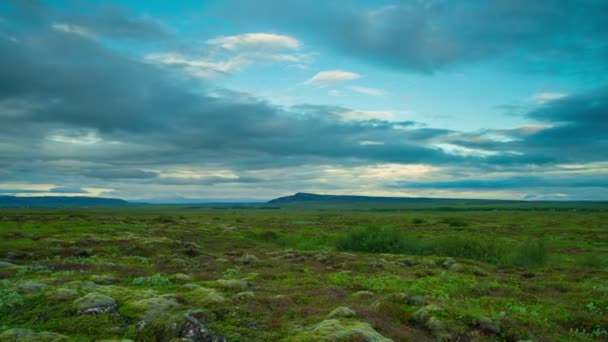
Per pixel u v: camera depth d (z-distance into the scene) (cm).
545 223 10100
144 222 7919
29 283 1662
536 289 2414
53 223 6247
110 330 1192
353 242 4838
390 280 2491
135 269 2575
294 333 1225
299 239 5709
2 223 5878
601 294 2222
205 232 6334
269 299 1606
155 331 1174
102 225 6300
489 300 1959
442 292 2152
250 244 5412
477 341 1327
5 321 1284
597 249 5241
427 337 1364
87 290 1573
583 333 1571
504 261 3938
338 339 1082
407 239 4706
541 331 1505
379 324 1348
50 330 1205
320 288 2095
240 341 1169
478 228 8556
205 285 1878
